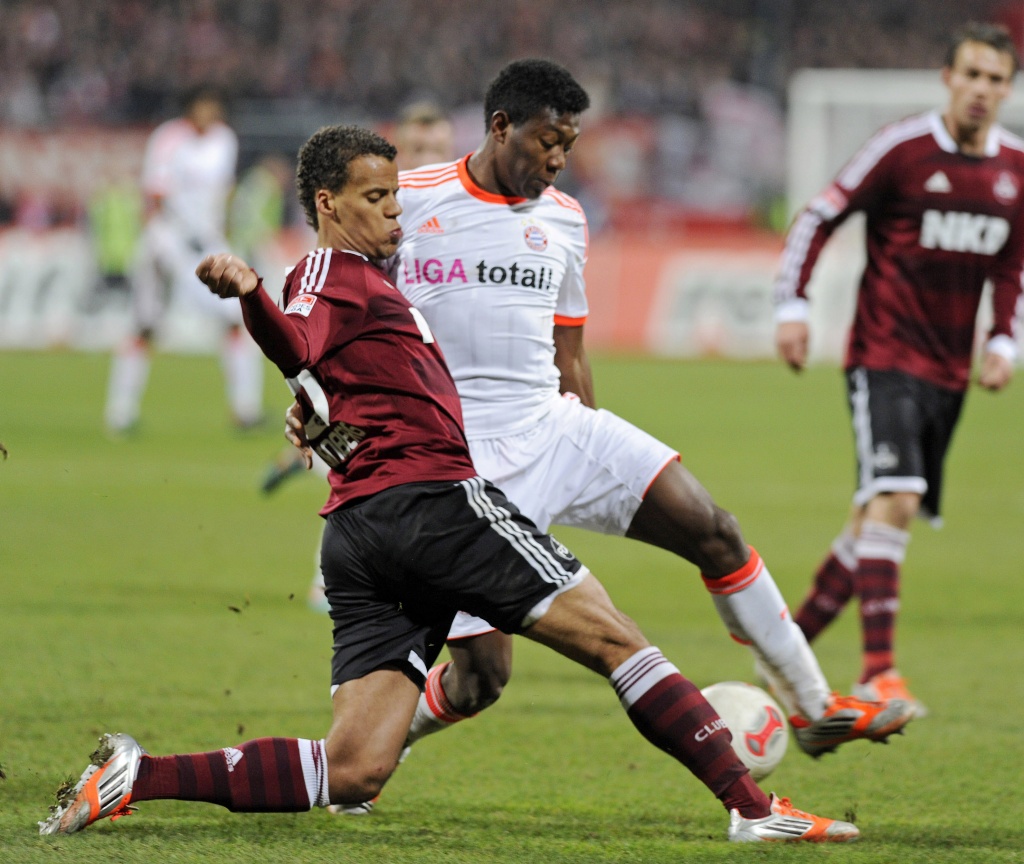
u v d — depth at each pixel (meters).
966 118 21.00
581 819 14.51
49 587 26.91
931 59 115.88
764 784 16.25
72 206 84.75
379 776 12.67
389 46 110.62
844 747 17.97
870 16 117.00
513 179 14.39
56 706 18.58
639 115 105.44
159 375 73.56
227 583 27.88
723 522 14.44
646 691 13.10
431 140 23.30
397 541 12.62
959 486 45.50
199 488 40.09
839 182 21.67
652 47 113.44
